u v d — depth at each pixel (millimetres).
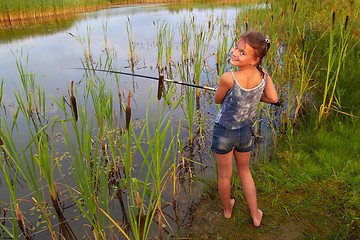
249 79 2156
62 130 4695
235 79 2139
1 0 15320
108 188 3455
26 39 11141
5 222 2992
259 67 2199
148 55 8914
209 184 3377
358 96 4461
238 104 2232
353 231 2521
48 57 8664
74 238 2781
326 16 8172
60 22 14922
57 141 4398
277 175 3299
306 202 2898
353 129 3852
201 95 6020
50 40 10961
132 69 7680
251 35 2029
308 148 3750
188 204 3105
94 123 4832
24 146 4320
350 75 5125
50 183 2951
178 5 21938
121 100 5852
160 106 5617
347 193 2920
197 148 4184
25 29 13133
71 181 3566
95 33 12141
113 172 3705
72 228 2900
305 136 4004
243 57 2074
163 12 17531
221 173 2605
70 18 16219
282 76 4730
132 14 17062
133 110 5441
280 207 2885
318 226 2627
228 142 2391
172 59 8391
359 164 3186
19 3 15523
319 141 3738
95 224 2447
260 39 2021
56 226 2932
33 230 2893
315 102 4836
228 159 2516
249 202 2637
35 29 13117
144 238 2393
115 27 13320
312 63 6531
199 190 3314
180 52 9062
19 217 2738
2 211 3145
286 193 3059
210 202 3098
